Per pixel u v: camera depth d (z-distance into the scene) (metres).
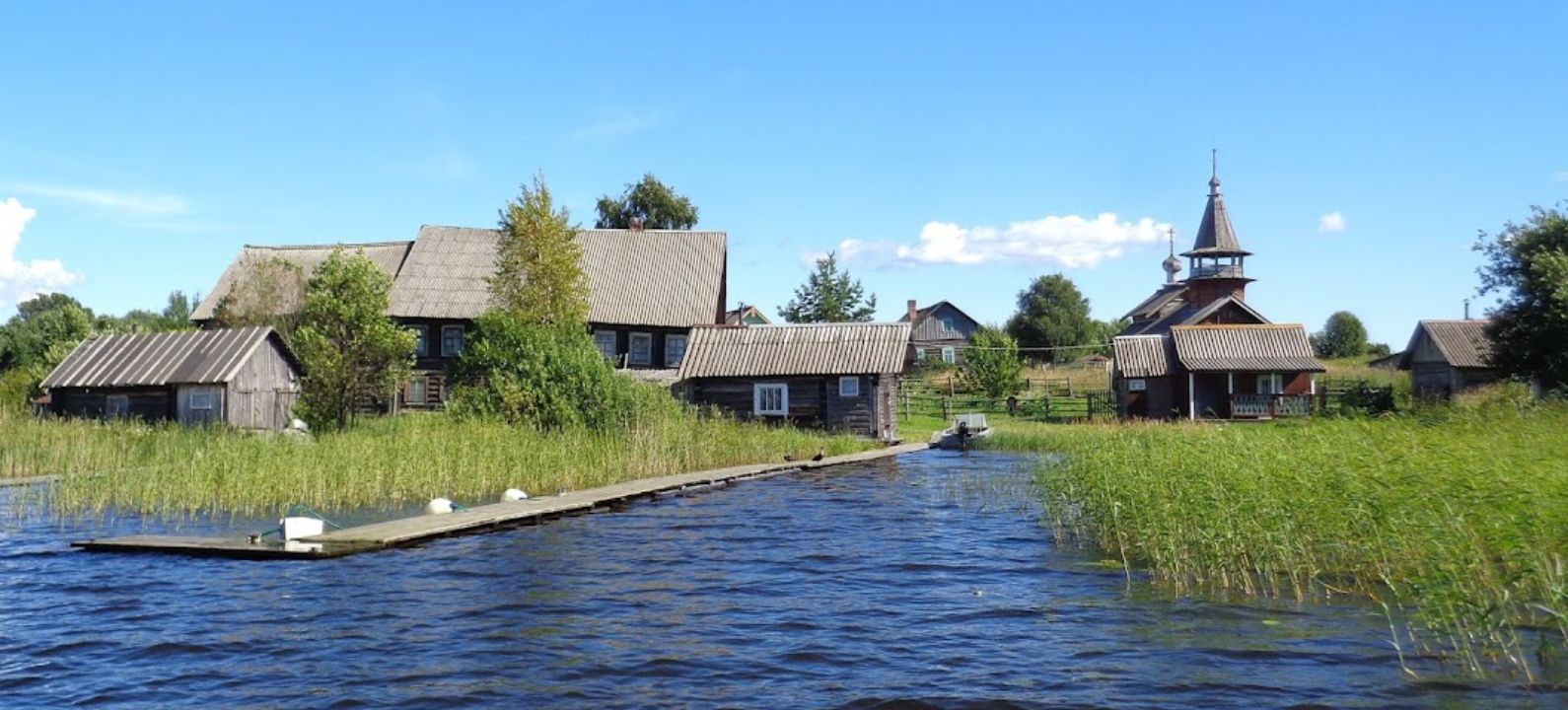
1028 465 34.62
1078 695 9.25
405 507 22.77
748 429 40.38
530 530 19.59
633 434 33.53
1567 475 12.63
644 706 9.05
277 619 12.09
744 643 11.11
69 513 21.27
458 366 36.31
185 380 37.34
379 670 10.09
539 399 33.41
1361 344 96.06
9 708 8.95
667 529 19.73
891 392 47.59
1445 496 12.29
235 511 21.56
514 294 50.34
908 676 9.88
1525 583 11.31
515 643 11.07
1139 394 60.81
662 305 57.09
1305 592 13.23
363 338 40.53
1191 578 14.27
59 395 38.91
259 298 48.16
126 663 10.33
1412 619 11.28
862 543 17.84
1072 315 95.44
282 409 40.44
